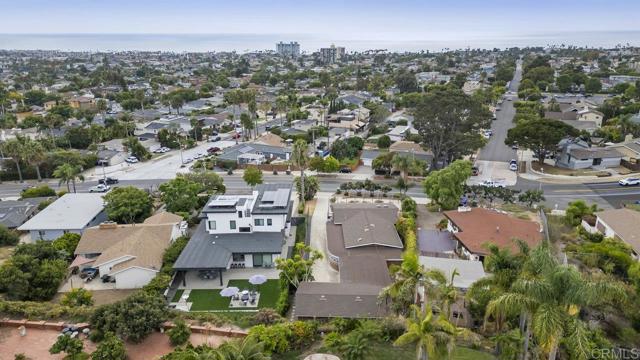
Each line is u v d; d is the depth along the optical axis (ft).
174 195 224.74
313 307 133.49
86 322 131.34
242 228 192.65
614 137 371.15
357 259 169.68
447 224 207.21
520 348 106.52
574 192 263.90
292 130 424.46
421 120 303.68
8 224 214.28
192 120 433.07
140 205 218.18
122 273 162.81
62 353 118.32
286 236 203.82
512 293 89.76
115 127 425.69
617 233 182.09
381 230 190.70
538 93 577.43
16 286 145.18
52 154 320.29
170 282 161.17
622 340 119.96
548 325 81.61
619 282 130.62
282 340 116.26
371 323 122.21
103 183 292.61
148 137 417.08
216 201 196.13
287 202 201.57
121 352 111.96
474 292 112.78
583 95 606.55
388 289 118.93
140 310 124.26
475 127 307.17
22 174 313.32
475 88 651.66
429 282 114.73
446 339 89.66
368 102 554.87
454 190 223.30
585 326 104.73
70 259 183.01
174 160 355.36
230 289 147.54
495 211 209.26
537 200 234.99
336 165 303.07
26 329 129.59
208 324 130.82
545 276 88.99
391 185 284.41
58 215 214.48
